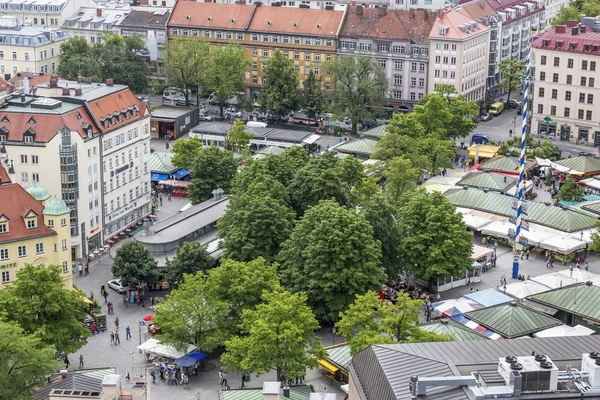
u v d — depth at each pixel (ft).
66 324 639.35
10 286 647.56
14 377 523.29
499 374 406.21
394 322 591.37
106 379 472.44
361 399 426.51
